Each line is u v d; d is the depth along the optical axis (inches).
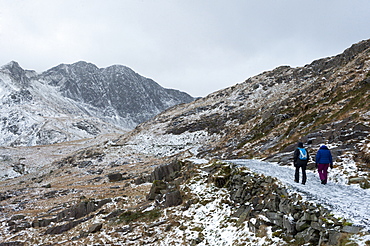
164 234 581.9
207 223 562.3
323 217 359.6
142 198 1051.3
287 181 502.0
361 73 1409.9
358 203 385.1
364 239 291.6
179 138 3873.0
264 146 1330.0
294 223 395.9
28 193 2151.8
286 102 2098.9
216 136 3494.1
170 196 714.2
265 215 463.2
